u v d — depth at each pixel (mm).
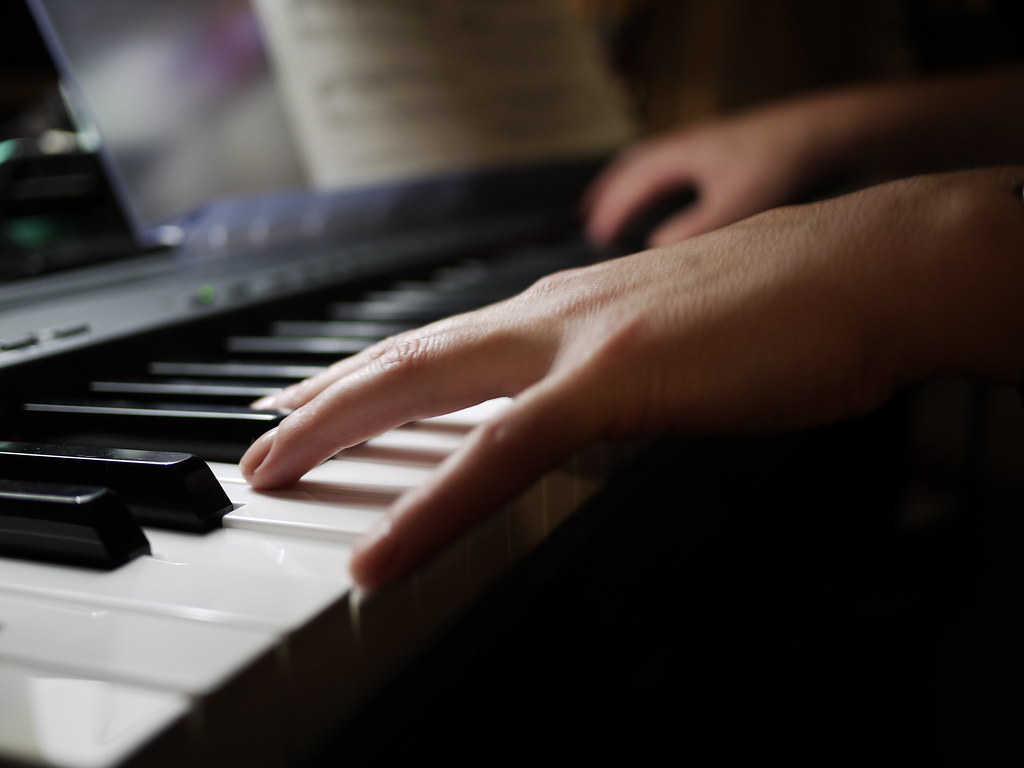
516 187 808
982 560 983
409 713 307
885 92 839
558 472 379
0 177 514
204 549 321
